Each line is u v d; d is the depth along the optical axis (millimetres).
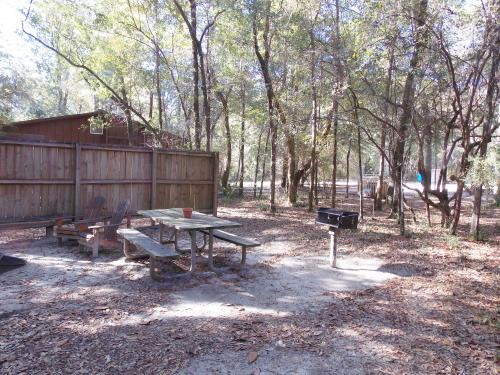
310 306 4227
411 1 7102
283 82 13266
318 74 10336
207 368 2869
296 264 6074
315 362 2994
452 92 9211
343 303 4336
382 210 13641
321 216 6035
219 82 16359
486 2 6836
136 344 3221
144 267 5531
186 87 14969
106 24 12547
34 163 7168
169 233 8180
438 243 7605
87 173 7965
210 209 10562
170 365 2898
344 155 21828
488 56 7391
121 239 7188
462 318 3932
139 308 4031
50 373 2748
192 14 11680
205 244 6719
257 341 3330
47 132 17875
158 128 14609
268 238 8164
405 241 7816
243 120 17078
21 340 3240
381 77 9219
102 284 4785
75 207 7758
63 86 22484
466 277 5387
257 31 11828
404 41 7594
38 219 7277
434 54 7750
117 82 14055
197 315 3889
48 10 12562
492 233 8727
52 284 4750
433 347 3277
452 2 7078
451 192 20281
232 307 4141
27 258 5953
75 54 13430
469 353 3176
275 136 11992
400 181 8742
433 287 4945
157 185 9328
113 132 19562
